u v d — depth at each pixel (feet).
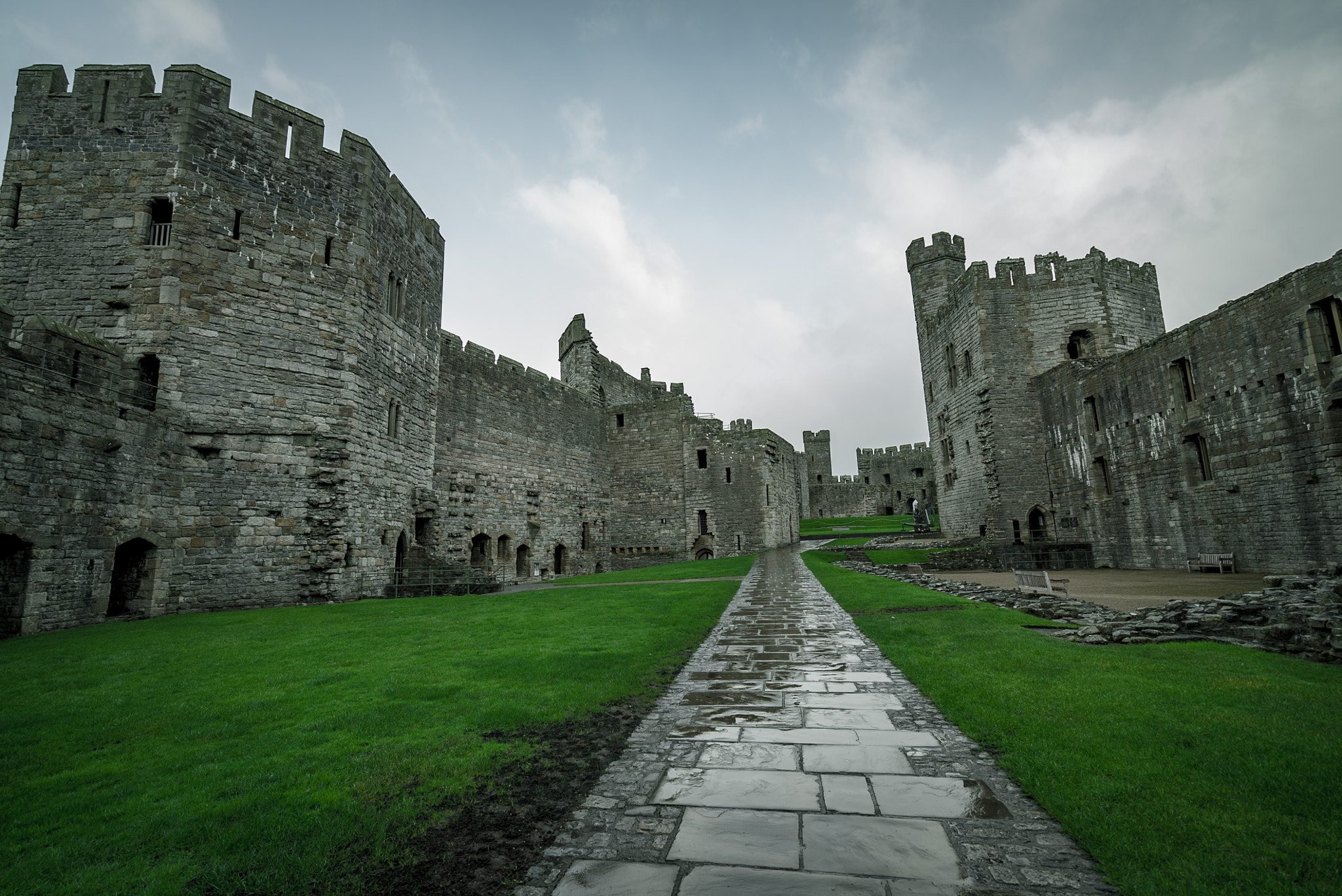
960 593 58.95
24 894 11.60
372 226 73.41
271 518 61.82
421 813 14.97
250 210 64.59
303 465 64.18
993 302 108.37
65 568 45.78
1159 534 78.95
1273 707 20.18
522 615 47.85
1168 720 19.21
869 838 13.65
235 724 21.54
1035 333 107.14
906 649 31.73
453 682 26.91
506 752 18.84
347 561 65.36
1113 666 26.45
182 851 13.17
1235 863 11.73
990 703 22.15
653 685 26.91
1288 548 61.26
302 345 65.98
